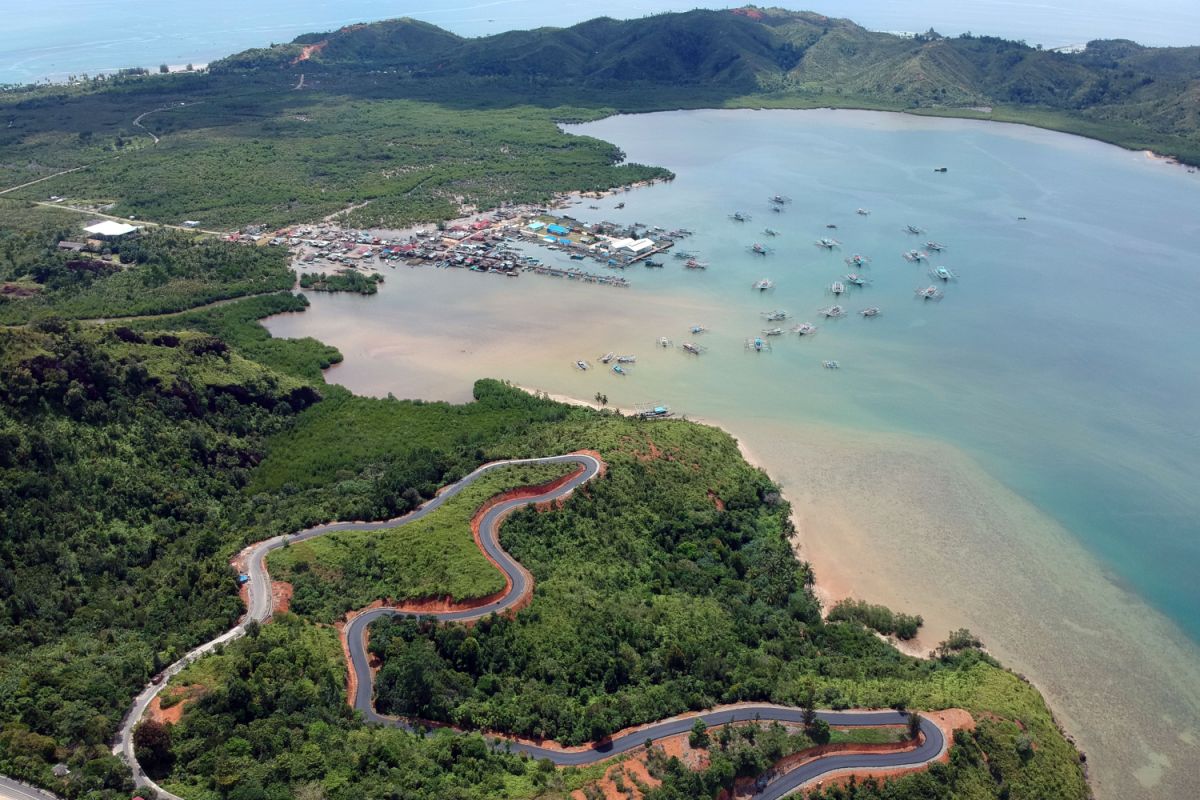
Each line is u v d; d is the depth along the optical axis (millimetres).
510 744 147125
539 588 182250
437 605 176500
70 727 136500
